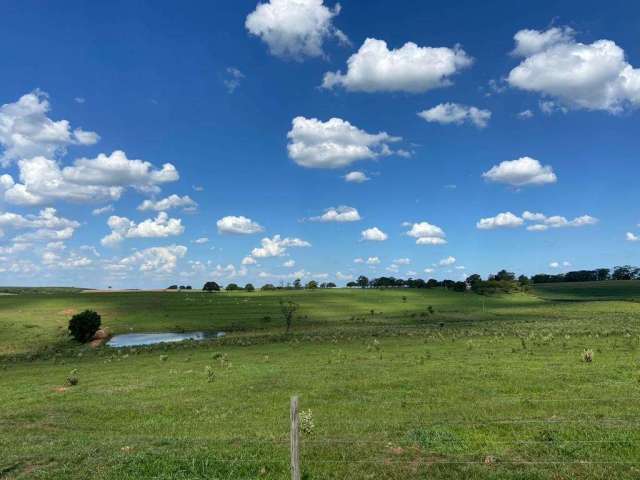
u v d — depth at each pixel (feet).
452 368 102.27
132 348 214.28
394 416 63.67
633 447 44.01
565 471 39.27
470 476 39.27
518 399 70.13
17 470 45.42
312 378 97.14
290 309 314.55
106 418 71.46
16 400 90.89
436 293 577.84
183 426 64.75
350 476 40.24
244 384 93.45
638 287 609.83
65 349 242.58
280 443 50.39
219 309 420.36
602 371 90.12
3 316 354.54
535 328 219.41
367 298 523.70
